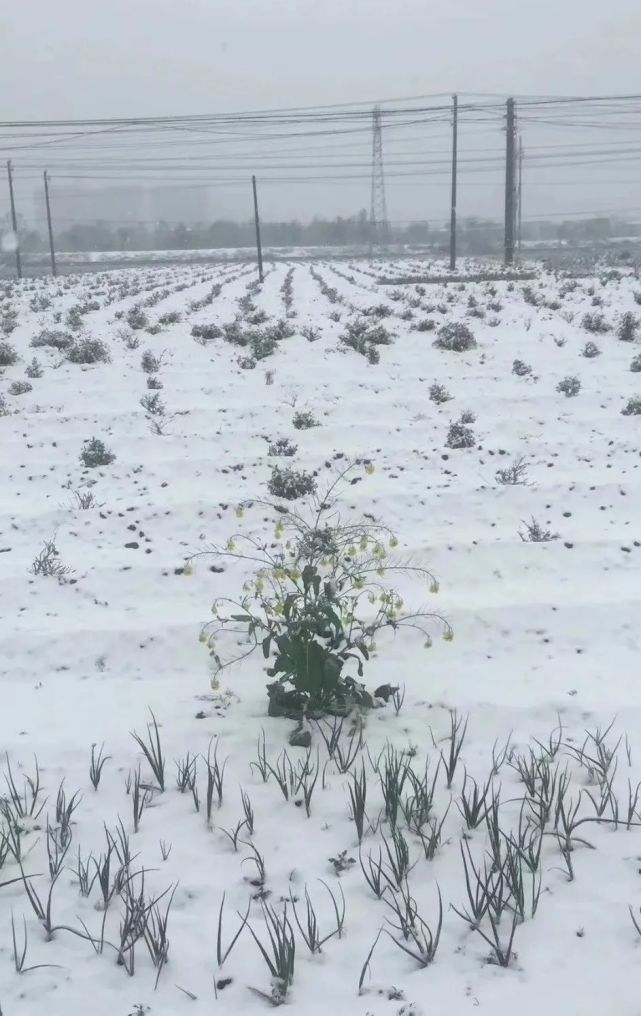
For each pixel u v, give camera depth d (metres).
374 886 3.67
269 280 41.53
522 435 12.08
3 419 13.40
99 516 9.07
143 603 7.17
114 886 3.73
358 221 132.75
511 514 8.94
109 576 7.57
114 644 6.30
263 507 9.22
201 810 4.33
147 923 3.54
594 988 3.15
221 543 8.38
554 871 3.81
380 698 5.36
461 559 7.73
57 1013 3.13
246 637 6.30
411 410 13.44
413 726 5.04
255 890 3.75
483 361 17.17
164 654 6.20
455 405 13.59
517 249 59.03
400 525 8.78
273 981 3.24
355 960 3.33
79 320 22.64
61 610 7.07
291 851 4.00
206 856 3.99
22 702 5.59
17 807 4.30
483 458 10.88
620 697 5.34
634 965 3.25
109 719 5.28
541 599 6.80
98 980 3.29
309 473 10.48
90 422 13.11
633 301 25.69
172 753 4.84
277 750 4.82
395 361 17.14
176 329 21.05
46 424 13.11
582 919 3.50
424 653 6.08
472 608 6.57
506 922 3.50
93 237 132.12
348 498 9.32
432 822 4.16
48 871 3.91
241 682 5.72
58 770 4.74
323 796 4.40
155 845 4.08
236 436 12.04
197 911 3.63
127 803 4.42
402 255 85.44
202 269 60.72
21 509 9.54
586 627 6.38
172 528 8.81
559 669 5.76
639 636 6.25
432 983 3.20
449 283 36.88
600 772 4.52
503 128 53.22
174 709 5.37
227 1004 3.16
